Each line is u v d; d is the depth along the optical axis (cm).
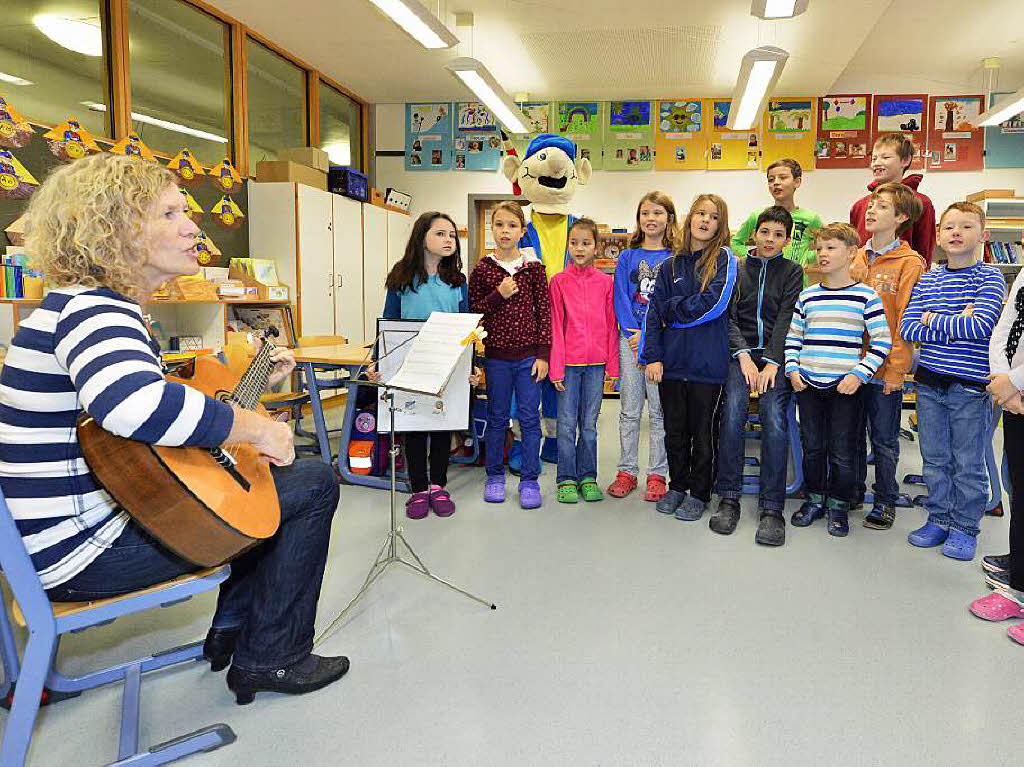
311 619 163
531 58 575
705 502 291
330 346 388
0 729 147
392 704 157
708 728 149
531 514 295
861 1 454
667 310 281
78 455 121
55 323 117
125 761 134
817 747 143
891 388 274
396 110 729
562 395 314
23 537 118
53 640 117
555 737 146
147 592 128
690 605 208
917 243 351
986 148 657
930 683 167
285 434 133
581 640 187
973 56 604
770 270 280
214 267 480
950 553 248
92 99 409
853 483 273
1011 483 192
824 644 185
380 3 389
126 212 121
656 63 584
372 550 252
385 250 664
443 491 299
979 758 140
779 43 532
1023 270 191
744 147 682
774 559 246
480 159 721
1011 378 181
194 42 485
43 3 374
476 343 344
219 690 164
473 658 177
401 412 278
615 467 385
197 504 119
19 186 341
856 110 667
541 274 306
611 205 705
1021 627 187
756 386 270
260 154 562
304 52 574
